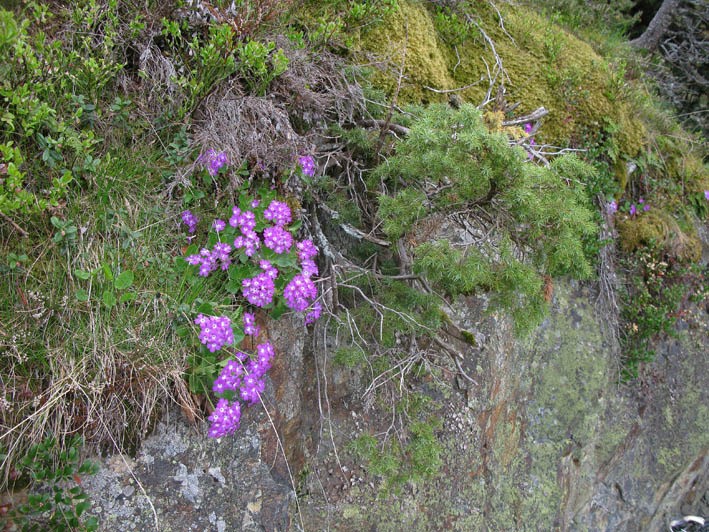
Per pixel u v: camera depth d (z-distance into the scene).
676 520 5.37
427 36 3.44
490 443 3.48
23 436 1.88
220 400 2.09
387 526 2.95
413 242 2.58
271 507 2.31
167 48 2.40
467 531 3.29
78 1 2.20
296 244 2.42
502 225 2.26
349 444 2.63
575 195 2.19
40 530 1.87
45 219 2.05
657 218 4.62
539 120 3.33
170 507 2.11
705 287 5.02
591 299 4.27
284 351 2.51
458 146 2.06
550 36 4.22
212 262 2.22
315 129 2.67
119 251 2.15
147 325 2.09
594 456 4.39
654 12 7.06
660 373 4.80
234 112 2.34
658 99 5.44
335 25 2.66
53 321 2.00
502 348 3.48
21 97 1.87
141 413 2.03
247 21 2.33
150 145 2.33
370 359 2.68
